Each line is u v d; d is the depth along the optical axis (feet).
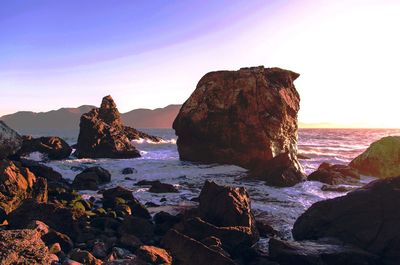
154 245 42.96
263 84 119.96
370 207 41.93
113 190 64.95
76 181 81.35
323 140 301.84
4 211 49.32
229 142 118.11
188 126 126.82
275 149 114.83
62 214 46.96
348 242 40.57
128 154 143.95
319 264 35.40
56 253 36.42
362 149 196.44
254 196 73.00
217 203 48.60
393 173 103.60
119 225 47.91
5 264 27.66
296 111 127.75
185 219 45.39
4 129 89.25
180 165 117.60
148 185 85.56
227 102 120.98
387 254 38.40
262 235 47.75
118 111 219.82
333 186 81.35
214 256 34.94
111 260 35.37
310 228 44.73
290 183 84.64
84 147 141.90
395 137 110.42
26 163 86.12
